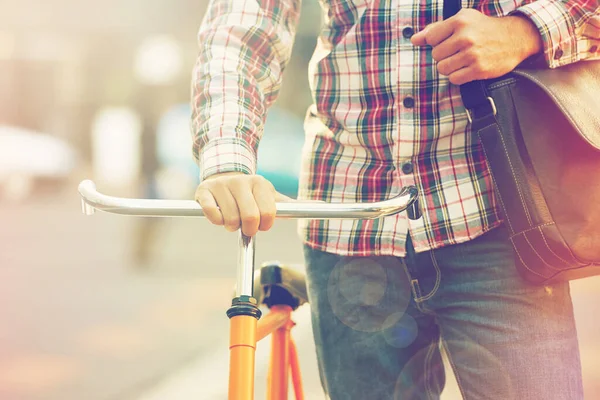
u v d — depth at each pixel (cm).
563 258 242
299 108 3791
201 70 271
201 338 855
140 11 4159
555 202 243
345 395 282
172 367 744
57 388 679
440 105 266
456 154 266
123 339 850
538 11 251
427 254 266
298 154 2417
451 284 264
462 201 263
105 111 3756
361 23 272
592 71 257
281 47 286
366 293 278
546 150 245
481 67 245
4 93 4416
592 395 613
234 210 217
